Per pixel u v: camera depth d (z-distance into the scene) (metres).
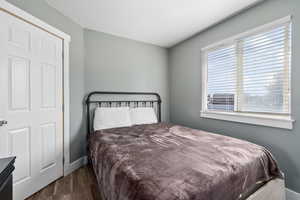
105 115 2.39
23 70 1.49
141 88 2.93
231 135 2.04
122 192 0.87
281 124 1.52
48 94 1.76
